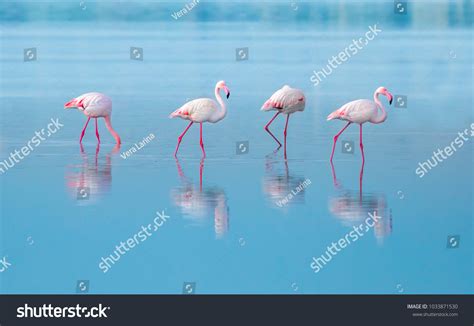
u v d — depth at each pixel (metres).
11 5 54.25
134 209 15.52
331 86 29.83
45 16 50.00
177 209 15.54
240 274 13.16
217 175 17.80
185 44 39.56
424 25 47.62
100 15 50.59
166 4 55.69
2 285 12.95
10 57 36.00
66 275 13.23
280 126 23.14
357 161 19.08
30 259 13.64
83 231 14.61
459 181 17.38
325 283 12.98
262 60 35.12
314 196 16.30
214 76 31.50
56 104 26.16
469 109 25.55
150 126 22.92
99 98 20.53
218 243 14.05
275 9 53.72
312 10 53.59
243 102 26.66
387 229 14.66
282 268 13.39
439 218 15.11
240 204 15.79
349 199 16.09
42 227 14.74
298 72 32.50
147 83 30.12
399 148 20.36
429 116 24.52
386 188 16.84
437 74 32.44
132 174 17.86
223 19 49.03
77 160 19.09
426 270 13.24
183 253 13.83
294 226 14.72
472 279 13.09
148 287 12.90
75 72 32.53
